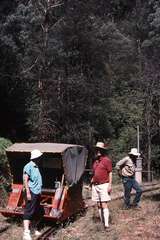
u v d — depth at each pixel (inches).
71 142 1182.3
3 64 1053.2
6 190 595.5
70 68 1186.6
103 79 1320.1
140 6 1931.6
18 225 464.8
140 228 438.0
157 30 1421.0
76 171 506.0
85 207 549.0
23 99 1115.3
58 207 458.9
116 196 720.3
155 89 1343.5
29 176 416.2
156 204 588.1
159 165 1371.8
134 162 571.5
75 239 404.5
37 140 1040.2
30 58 1081.4
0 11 1043.9
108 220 449.4
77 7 1197.1
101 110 1259.8
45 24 1087.0
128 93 1438.2
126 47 1604.3
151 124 1327.5
